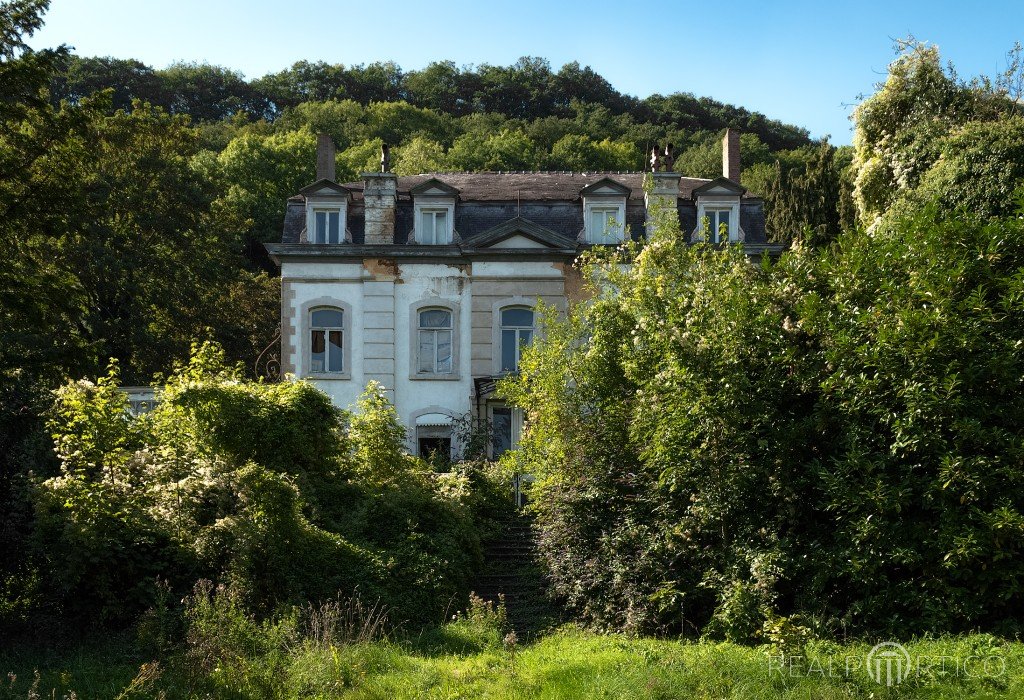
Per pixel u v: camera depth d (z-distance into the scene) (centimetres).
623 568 1448
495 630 1430
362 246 2661
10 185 1764
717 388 1323
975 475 1084
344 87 7825
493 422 2658
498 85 7925
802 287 1349
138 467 1540
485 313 2664
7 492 1477
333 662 1121
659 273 1792
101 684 1070
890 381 1161
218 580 1384
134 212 3184
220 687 1041
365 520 1698
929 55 2170
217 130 6462
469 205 2775
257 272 4809
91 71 6212
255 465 1523
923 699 892
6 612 1384
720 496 1330
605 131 6850
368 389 2048
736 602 1211
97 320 2953
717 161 5769
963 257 1155
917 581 1148
